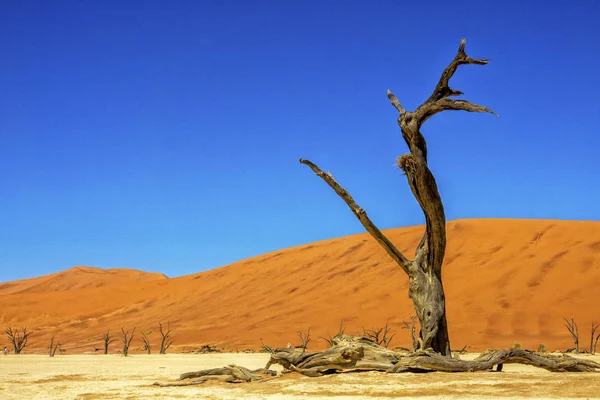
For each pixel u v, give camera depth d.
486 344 53.66
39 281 177.88
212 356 48.88
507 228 81.25
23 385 21.98
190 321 84.81
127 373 27.98
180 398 17.08
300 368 21.05
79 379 24.45
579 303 59.91
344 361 20.64
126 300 108.81
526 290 64.56
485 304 63.62
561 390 15.91
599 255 67.69
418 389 16.84
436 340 21.91
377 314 68.88
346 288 80.19
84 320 100.81
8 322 103.62
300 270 93.81
